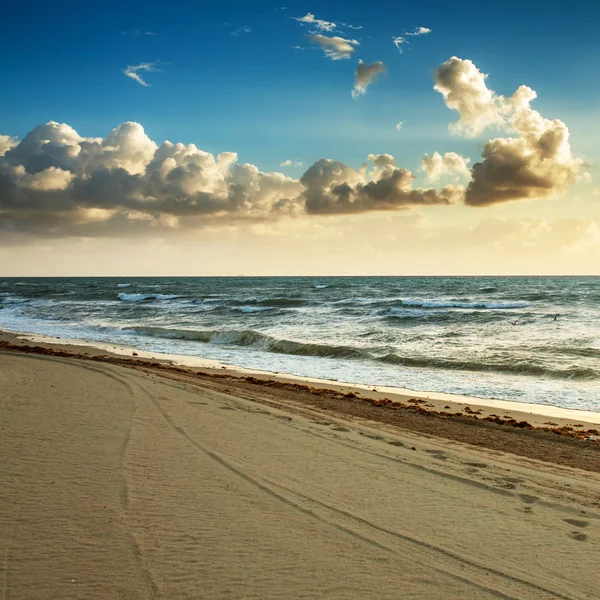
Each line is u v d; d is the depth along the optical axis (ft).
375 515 18.04
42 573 13.26
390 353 75.00
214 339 94.53
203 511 17.40
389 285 364.58
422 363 68.49
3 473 19.63
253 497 18.89
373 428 34.04
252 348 85.10
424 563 14.83
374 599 12.89
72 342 89.71
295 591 13.05
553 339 87.30
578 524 18.42
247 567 14.07
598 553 16.06
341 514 17.92
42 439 24.06
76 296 256.73
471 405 46.21
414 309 151.94
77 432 25.54
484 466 25.94
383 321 120.67
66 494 18.10
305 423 32.14
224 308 157.28
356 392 50.90
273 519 17.13
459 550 15.78
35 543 14.71
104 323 126.11
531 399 49.24
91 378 41.65
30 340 90.17
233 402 36.73
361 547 15.56
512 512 19.22
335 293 260.01
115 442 24.31
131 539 15.21
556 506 20.10
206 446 24.67
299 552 15.03
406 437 32.12
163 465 21.61
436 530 17.15
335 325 113.80
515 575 14.44
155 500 18.02
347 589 13.26
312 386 53.62
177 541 15.25
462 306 163.63
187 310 158.61
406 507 19.04
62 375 42.68
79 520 16.21
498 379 58.90
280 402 40.65
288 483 20.59
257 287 355.77
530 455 30.96
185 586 13.03
